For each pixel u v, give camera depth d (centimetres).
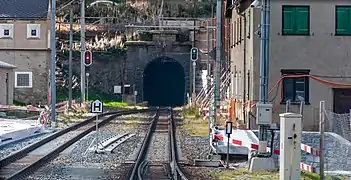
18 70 10050
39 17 10050
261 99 3322
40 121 6050
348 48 5303
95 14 12938
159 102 13412
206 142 4944
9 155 3734
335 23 5316
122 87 12150
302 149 3284
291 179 2612
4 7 10156
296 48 5294
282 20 5294
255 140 3975
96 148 4228
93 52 12000
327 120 4672
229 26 8112
